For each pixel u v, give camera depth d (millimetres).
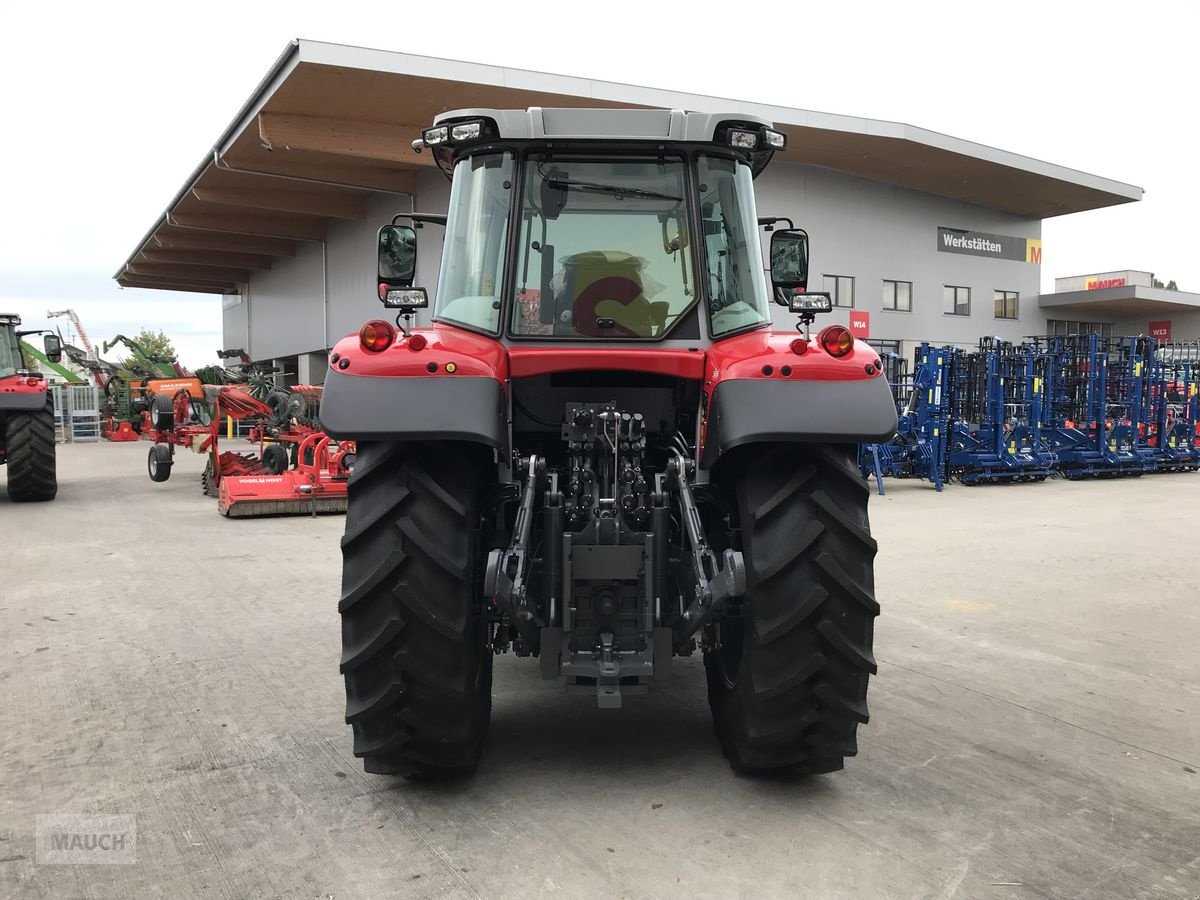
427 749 2736
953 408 13219
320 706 3635
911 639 4793
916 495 12078
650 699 3754
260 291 32781
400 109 16781
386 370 2635
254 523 8758
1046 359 14297
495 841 2523
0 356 10695
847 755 2777
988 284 27938
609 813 2699
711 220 3170
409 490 2662
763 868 2383
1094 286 35406
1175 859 2473
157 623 4930
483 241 3117
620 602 2746
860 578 2635
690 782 2924
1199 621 5184
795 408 2623
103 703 3666
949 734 3418
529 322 3057
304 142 16906
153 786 2885
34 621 4965
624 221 3094
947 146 21578
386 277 3496
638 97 17203
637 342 3035
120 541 7680
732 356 2844
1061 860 2457
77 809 2723
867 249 24453
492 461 3002
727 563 2637
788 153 21844
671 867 2381
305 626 4875
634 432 2928
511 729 3404
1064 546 7766
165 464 11922
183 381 13805
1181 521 9383
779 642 2641
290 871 2357
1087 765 3131
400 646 2602
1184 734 3443
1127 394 15586
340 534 8078
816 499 2654
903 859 2443
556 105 16938
